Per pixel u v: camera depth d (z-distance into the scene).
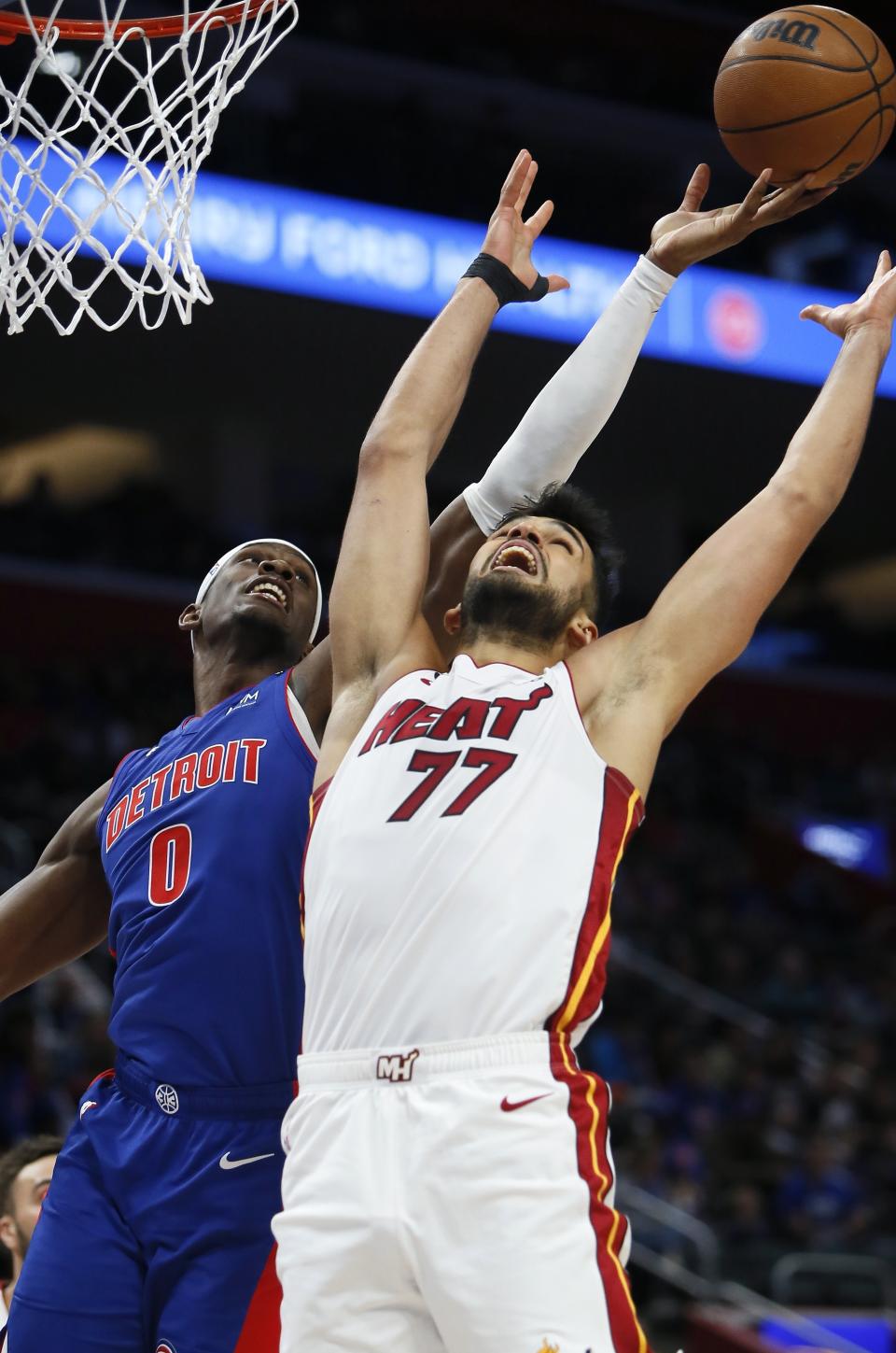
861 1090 15.56
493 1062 2.67
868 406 3.28
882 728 26.27
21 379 21.34
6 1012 12.44
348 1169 2.67
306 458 24.70
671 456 24.27
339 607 3.25
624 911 18.39
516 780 2.88
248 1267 3.31
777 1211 13.18
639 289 3.71
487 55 22.69
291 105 21.83
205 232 17.70
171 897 3.50
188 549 22.92
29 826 16.70
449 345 3.43
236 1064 3.40
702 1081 14.95
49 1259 3.42
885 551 29.09
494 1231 2.55
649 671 3.04
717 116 3.76
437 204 21.17
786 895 21.12
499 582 3.17
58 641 21.50
